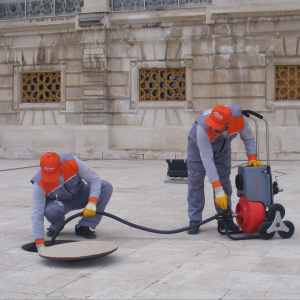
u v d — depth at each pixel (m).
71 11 16.69
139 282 3.59
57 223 5.00
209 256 4.28
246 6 14.60
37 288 3.52
